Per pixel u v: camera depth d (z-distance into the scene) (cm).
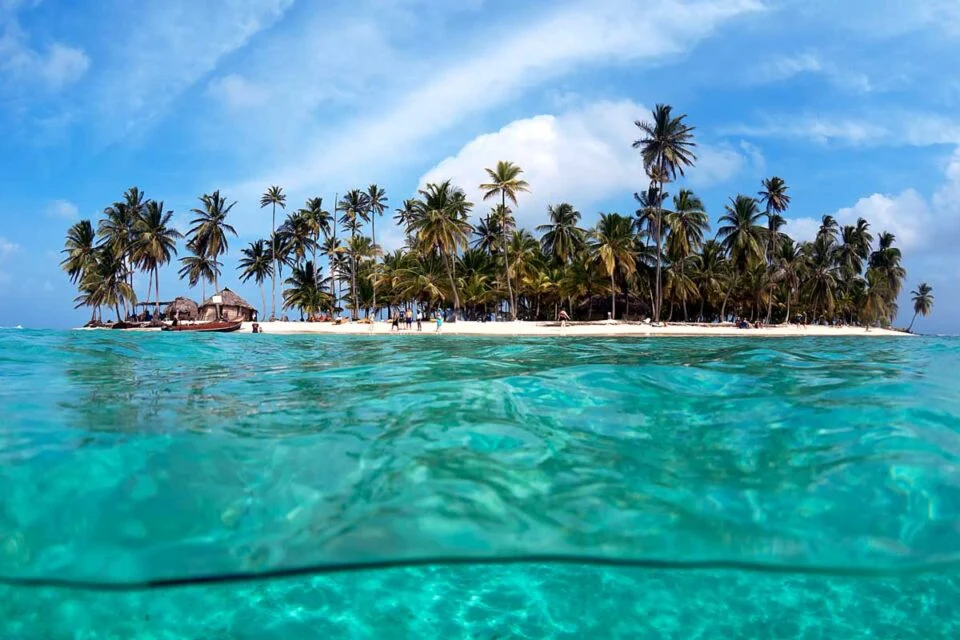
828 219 5922
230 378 684
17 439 362
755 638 221
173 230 4850
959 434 380
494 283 5025
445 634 221
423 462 336
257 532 258
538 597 244
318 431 396
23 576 232
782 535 258
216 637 215
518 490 299
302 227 5372
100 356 953
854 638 218
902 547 250
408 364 848
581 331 3375
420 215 4244
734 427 405
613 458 343
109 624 218
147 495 287
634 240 4788
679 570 250
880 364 812
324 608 234
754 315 5931
